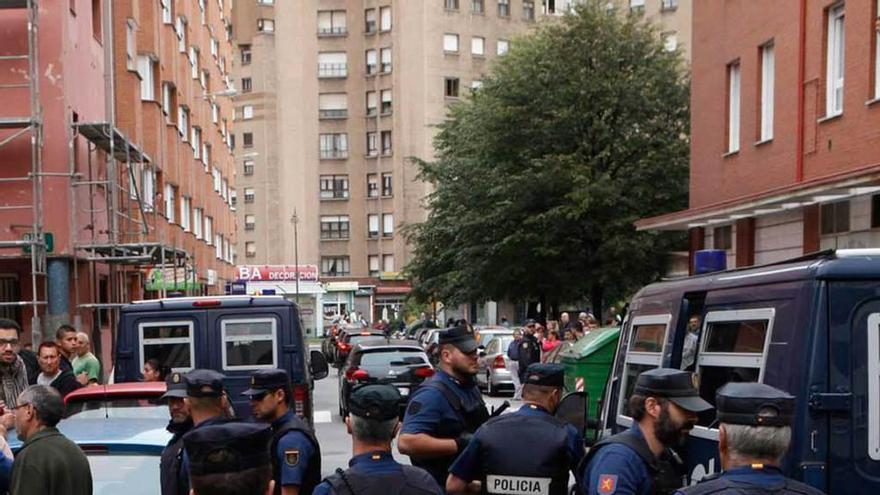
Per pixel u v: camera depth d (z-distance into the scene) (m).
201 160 34.12
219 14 42.97
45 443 4.54
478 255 30.27
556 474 4.39
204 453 2.72
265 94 75.44
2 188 15.83
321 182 68.12
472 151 32.56
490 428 4.49
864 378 3.82
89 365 9.85
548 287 29.39
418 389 5.14
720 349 4.67
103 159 19.23
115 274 20.80
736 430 3.04
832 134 14.61
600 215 27.72
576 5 29.80
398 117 65.12
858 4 13.86
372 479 3.52
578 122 28.61
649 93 28.66
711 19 19.17
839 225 14.11
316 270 66.19
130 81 21.16
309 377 10.38
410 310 54.66
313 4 67.75
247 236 78.19
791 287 4.02
